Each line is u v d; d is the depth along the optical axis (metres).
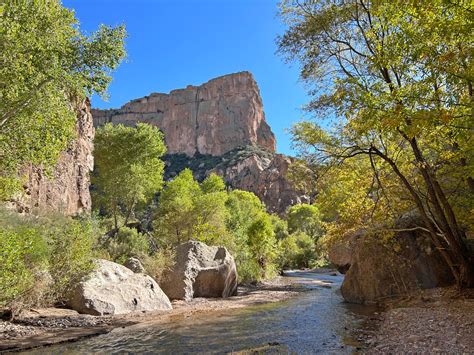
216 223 31.47
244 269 28.78
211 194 33.50
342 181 14.64
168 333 10.28
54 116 11.71
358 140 12.88
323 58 13.62
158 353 8.08
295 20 13.77
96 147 42.53
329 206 15.21
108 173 41.62
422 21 7.52
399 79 10.54
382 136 12.13
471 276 12.63
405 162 13.66
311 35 13.29
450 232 12.70
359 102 8.68
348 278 17.05
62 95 11.84
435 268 14.59
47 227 16.56
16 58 9.45
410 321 10.01
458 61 7.16
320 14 13.23
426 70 8.04
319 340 8.99
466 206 13.67
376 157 14.40
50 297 13.28
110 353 8.12
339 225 15.39
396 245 15.25
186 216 31.20
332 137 12.99
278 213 101.25
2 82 9.62
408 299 13.90
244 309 15.16
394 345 7.69
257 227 35.19
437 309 10.95
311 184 14.27
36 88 10.29
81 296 13.63
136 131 43.66
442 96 7.76
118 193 40.81
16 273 10.48
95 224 27.52
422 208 12.91
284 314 13.50
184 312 14.52
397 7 8.44
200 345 8.77
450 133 9.47
